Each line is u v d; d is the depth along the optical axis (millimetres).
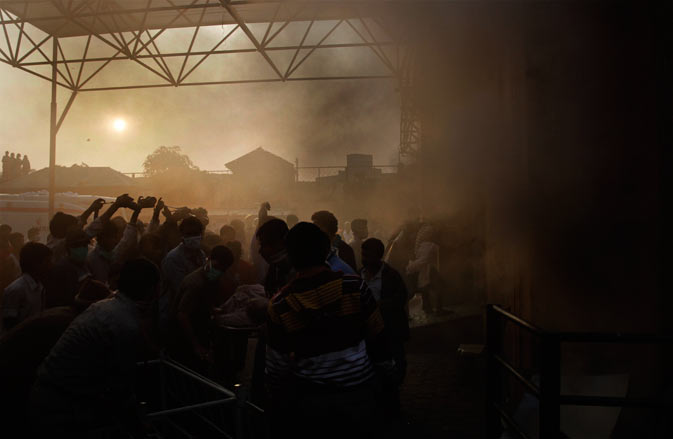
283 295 2412
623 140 4129
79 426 2678
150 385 3930
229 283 5602
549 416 2400
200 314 4418
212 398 3549
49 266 4262
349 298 2371
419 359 6602
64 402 2656
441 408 4773
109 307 2701
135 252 5359
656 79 3738
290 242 2451
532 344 4871
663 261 3645
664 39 3654
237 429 3066
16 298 4086
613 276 4172
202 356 4320
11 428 2918
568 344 4383
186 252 4891
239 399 3068
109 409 2729
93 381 2697
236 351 4676
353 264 5660
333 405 2293
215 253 4328
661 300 3672
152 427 2855
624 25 4141
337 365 2312
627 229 4051
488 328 3277
